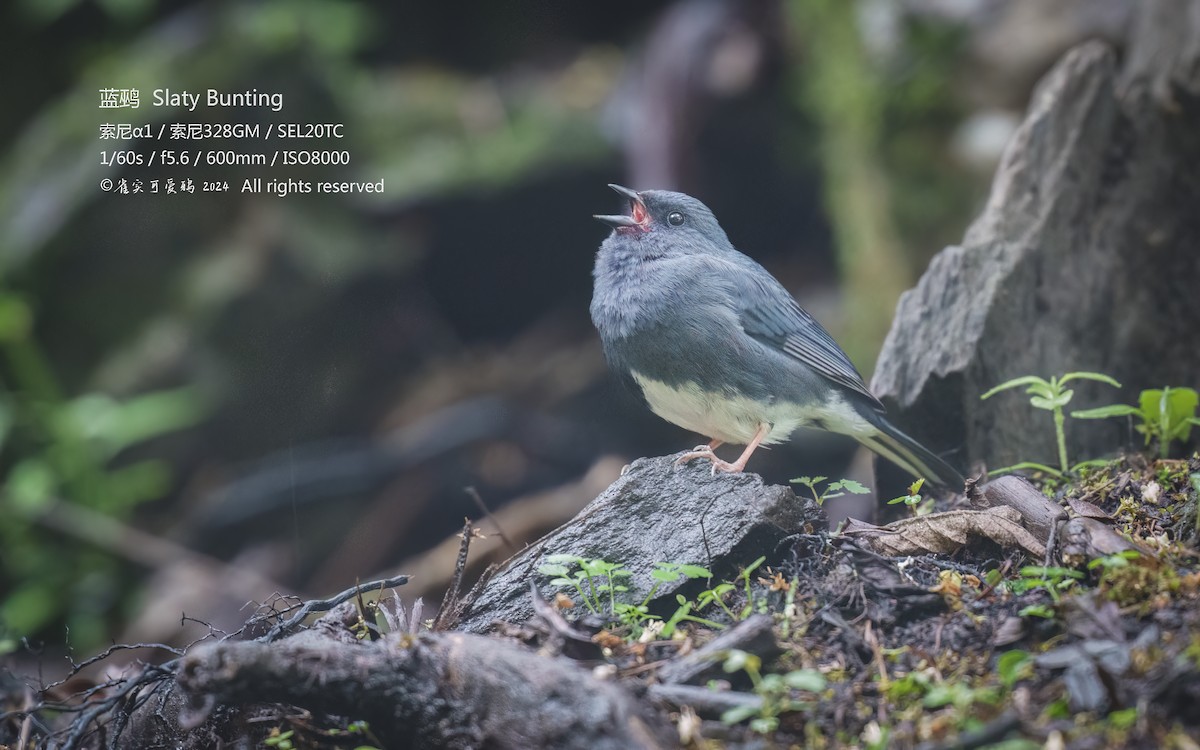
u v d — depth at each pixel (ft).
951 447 25.77
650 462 20.89
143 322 49.80
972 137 45.14
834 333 47.83
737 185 52.95
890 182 46.60
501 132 54.90
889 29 46.91
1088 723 13.28
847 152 47.85
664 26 52.60
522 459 47.78
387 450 47.32
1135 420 26.37
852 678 15.61
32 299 49.52
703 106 50.44
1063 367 26.43
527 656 14.75
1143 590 15.89
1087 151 27.76
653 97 51.57
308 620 22.25
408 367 52.65
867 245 46.91
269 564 44.34
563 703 14.07
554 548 20.01
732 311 25.09
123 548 43.01
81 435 43.83
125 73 52.90
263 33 52.54
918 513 23.41
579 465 47.47
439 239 54.44
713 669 15.87
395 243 52.70
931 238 45.80
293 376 49.21
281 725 16.81
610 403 48.21
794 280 53.36
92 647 41.19
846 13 48.11
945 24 45.65
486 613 19.22
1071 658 13.96
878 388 26.18
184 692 16.56
